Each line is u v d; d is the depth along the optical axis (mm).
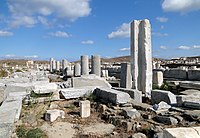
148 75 13719
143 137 6660
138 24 14250
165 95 10258
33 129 7426
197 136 3039
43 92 12398
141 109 9711
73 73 28625
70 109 10984
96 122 8883
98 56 22328
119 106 10359
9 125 6469
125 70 14266
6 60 98812
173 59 66438
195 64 36281
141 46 13961
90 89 13156
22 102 11070
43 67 63469
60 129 8039
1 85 12836
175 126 7457
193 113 8102
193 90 13969
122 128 7879
